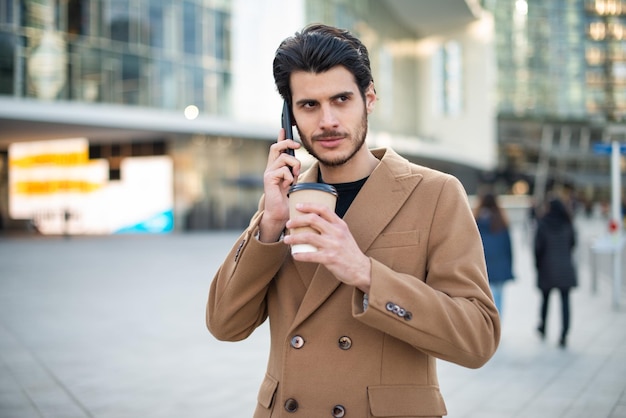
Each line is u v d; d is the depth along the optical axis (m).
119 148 30.33
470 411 4.56
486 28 52.62
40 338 7.09
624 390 5.02
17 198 33.19
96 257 17.19
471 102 53.44
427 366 1.57
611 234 9.28
